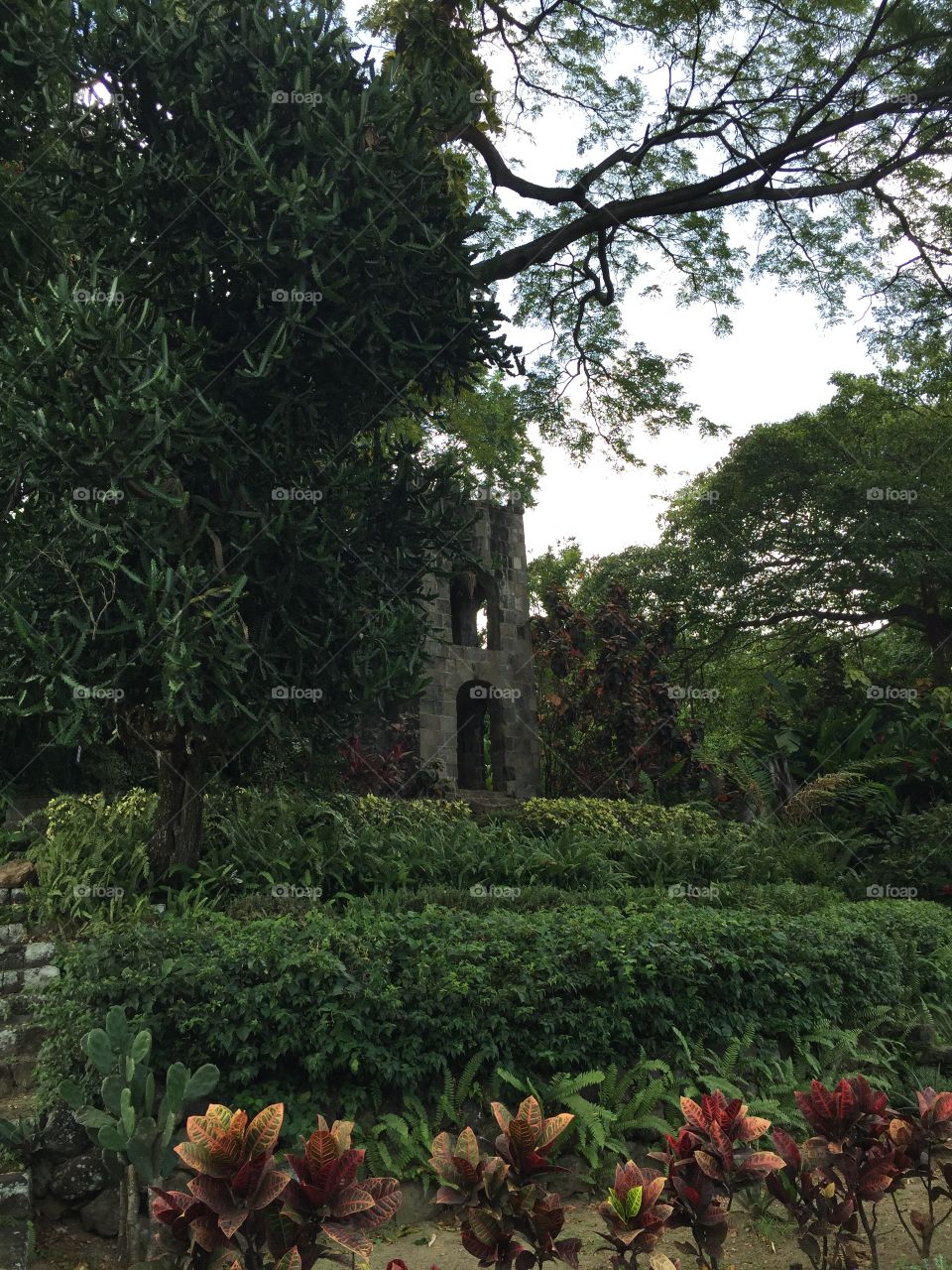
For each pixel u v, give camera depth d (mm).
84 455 7090
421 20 13164
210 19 8547
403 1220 5441
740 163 14984
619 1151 5844
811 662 20219
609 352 16953
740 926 7207
